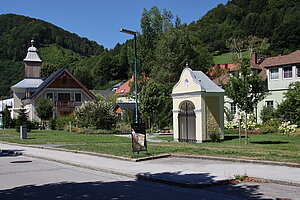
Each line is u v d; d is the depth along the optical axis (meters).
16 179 9.62
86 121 33.72
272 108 30.88
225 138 23.27
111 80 125.94
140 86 49.16
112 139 24.08
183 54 47.75
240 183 8.66
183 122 22.55
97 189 8.16
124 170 10.53
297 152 13.59
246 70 18.05
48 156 14.55
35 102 50.19
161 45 47.50
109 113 34.44
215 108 21.52
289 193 7.48
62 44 167.50
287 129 25.39
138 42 51.66
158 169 10.62
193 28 116.31
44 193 7.73
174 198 7.20
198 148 15.80
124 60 125.44
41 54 146.62
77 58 158.75
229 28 103.38
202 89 20.64
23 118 33.06
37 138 25.47
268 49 77.06
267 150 14.61
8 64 124.25
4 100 76.81
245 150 14.68
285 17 84.81
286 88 31.69
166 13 52.34
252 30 91.56
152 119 35.25
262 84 18.00
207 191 7.88
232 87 18.39
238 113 18.83
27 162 13.52
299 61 30.33
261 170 9.89
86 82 128.25
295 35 72.88
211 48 102.75
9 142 22.03
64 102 51.88
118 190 8.04
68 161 12.84
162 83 45.81
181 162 12.07
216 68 57.59
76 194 7.61
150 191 7.92
